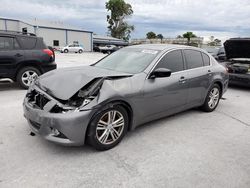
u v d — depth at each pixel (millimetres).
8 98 5805
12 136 3604
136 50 4539
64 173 2748
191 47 4867
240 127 4516
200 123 4609
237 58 8367
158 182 2668
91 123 3061
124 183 2623
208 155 3332
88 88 3182
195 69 4715
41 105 3199
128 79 3512
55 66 7223
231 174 2887
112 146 3379
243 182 2738
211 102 5309
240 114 5352
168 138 3832
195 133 4102
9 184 2506
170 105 4211
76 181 2617
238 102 6500
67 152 3211
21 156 3059
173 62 4285
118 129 3451
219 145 3678
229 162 3168
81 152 3232
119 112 3359
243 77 7918
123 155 3219
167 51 4254
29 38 6773
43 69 6969
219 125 4562
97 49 47250
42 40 7051
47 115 2959
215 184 2680
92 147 3373
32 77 6824
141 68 3879
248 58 8094
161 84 3895
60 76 3613
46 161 2975
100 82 3238
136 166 2967
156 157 3207
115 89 3254
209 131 4230
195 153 3373
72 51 37531
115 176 2740
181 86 4293
